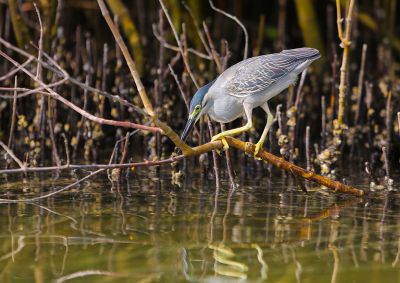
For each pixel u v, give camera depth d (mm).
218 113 11289
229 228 9719
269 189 12070
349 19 12148
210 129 12453
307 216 10312
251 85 10914
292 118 13422
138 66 17047
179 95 16312
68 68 16656
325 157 12938
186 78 15219
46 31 15883
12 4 15820
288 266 8344
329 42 20422
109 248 8922
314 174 11070
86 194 11578
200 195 11578
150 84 16656
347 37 12320
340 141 13078
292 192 11844
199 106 11148
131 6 22203
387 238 9297
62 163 13969
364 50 15062
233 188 12141
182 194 11648
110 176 12922
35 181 12492
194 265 8383
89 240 9195
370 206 10914
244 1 23266
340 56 19047
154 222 9977
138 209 10656
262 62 11070
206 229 9664
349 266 8320
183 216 10289
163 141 14922
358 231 9594
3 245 9000
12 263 8406
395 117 15141
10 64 16406
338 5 12125
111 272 8156
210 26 20375
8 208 10680
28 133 15297
